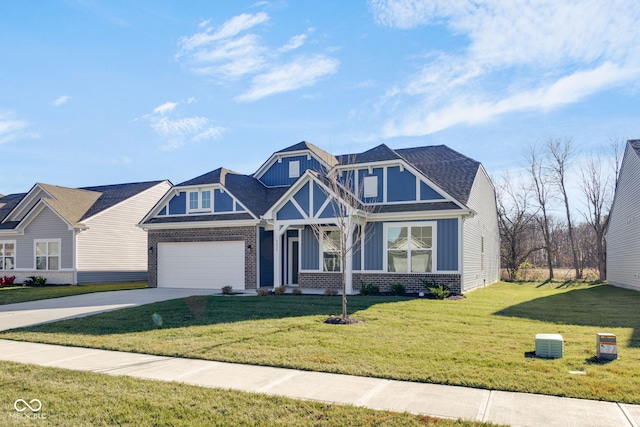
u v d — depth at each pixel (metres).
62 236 27.05
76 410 5.49
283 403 5.63
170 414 5.34
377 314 12.27
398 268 18.92
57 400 5.84
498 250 34.38
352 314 12.27
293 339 9.18
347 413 5.27
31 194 29.45
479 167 23.23
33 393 6.12
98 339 9.66
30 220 28.03
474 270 22.20
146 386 6.37
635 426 4.83
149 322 11.55
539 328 10.41
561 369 6.89
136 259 30.38
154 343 9.12
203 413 5.36
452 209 17.92
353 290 19.48
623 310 14.00
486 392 5.98
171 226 22.72
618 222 26.77
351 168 20.31
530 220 39.66
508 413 5.23
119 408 5.54
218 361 7.77
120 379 6.73
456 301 15.60
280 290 18.33
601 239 36.09
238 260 21.42
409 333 9.69
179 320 11.71
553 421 4.98
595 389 5.90
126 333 10.26
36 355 8.45
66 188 30.06
